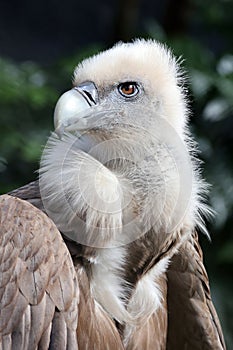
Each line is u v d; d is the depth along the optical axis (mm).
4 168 16719
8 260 8461
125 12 22859
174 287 10328
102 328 9023
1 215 8734
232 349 15469
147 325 9656
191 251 10117
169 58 10289
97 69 9914
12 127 17062
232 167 16812
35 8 31984
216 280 16047
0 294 8375
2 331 8273
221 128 17234
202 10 20969
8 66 18109
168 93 9938
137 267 9297
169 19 22078
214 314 10539
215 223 16297
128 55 10000
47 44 31406
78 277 8938
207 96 17078
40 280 8367
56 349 8258
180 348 10641
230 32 20062
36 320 8281
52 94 17562
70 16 32344
